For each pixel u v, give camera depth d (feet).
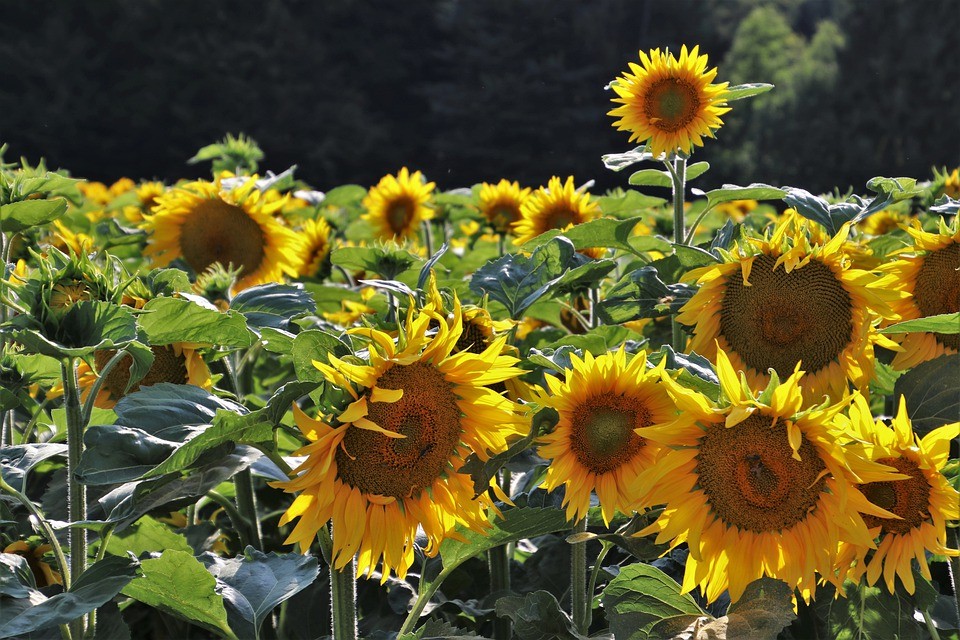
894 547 7.22
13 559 7.63
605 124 146.51
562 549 10.08
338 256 11.96
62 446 9.36
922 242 9.55
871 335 9.26
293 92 144.97
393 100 158.71
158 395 7.15
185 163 141.69
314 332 6.95
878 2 140.77
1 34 139.23
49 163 136.67
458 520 7.30
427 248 20.54
